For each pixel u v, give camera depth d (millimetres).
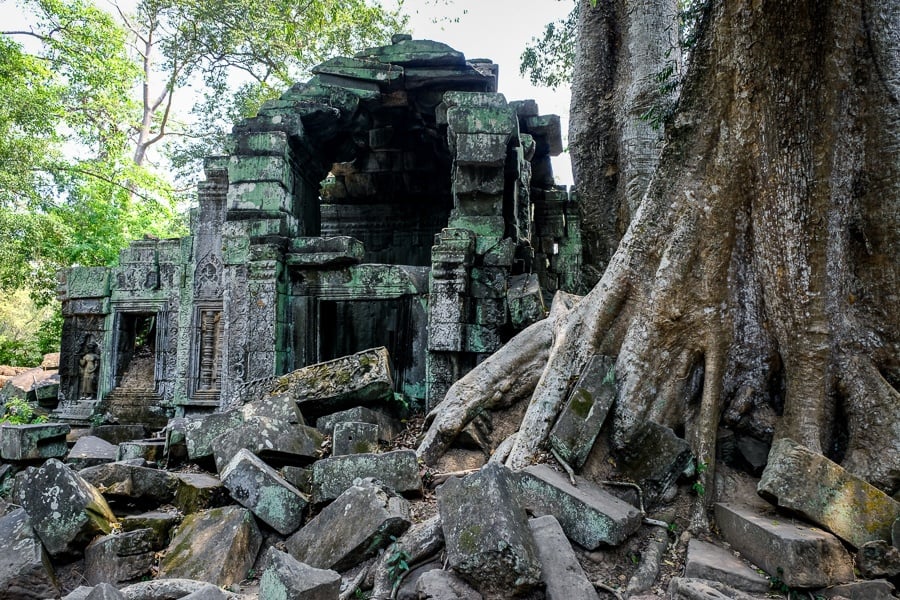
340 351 10438
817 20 4641
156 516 4906
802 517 4117
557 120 11727
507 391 6426
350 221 14156
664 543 4410
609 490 4895
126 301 10766
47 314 29156
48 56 17109
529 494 4500
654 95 11109
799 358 4934
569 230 12570
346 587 4074
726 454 5145
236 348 9188
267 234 9391
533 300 8492
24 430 6184
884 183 5152
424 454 6098
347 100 10383
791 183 4867
